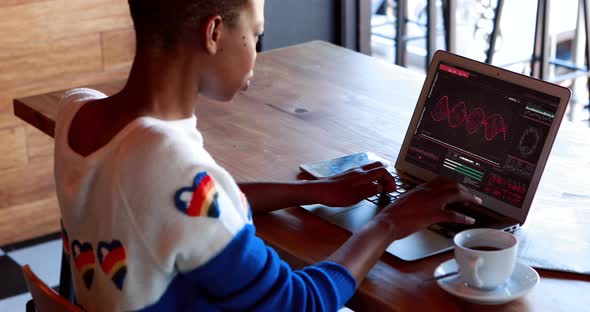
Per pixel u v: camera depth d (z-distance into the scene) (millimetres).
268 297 1150
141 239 1104
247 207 1198
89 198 1168
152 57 1171
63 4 3025
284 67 2385
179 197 1090
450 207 1552
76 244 1206
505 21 3992
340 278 1243
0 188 3102
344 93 2184
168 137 1112
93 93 1332
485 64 1606
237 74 1219
